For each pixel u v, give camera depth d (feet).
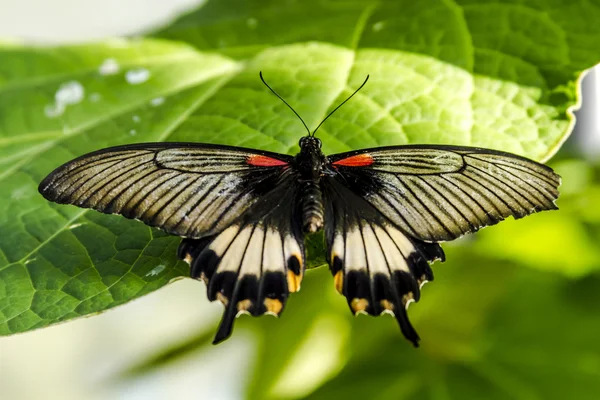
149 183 1.74
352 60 1.89
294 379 2.12
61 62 1.98
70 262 1.77
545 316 2.08
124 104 1.91
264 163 1.79
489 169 1.76
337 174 1.81
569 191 2.10
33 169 1.85
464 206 1.77
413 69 1.86
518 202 1.75
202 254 1.75
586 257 2.06
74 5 2.72
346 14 1.96
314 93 1.85
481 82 1.83
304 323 2.09
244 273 1.75
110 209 1.73
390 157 1.80
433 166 1.78
